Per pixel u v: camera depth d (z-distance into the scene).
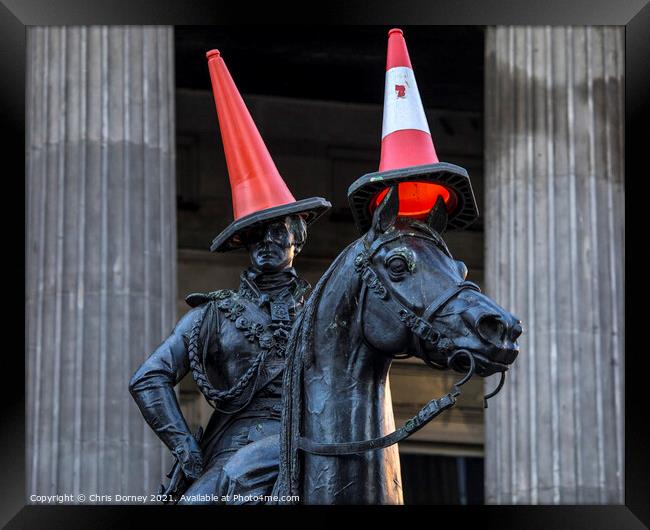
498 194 28.66
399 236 9.44
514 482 27.38
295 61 37.00
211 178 37.72
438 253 9.40
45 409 25.66
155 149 27.34
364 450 9.39
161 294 26.89
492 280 28.53
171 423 10.62
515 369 27.83
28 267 26.42
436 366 9.30
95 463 25.38
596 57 28.83
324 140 38.50
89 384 25.84
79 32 27.34
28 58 27.20
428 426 37.94
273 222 10.77
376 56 36.81
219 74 11.01
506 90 28.88
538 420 27.48
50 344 26.06
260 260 10.79
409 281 9.29
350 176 38.53
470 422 38.09
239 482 10.00
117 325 26.38
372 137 38.72
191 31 35.75
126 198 26.94
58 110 27.05
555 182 28.47
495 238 28.58
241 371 10.68
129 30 27.61
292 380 9.70
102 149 26.98
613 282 28.19
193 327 10.77
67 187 26.80
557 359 27.73
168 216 27.30
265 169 10.83
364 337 9.48
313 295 9.66
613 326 28.02
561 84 28.72
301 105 38.41
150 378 10.70
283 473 9.66
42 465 25.33
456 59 35.66
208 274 37.28
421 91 37.19
